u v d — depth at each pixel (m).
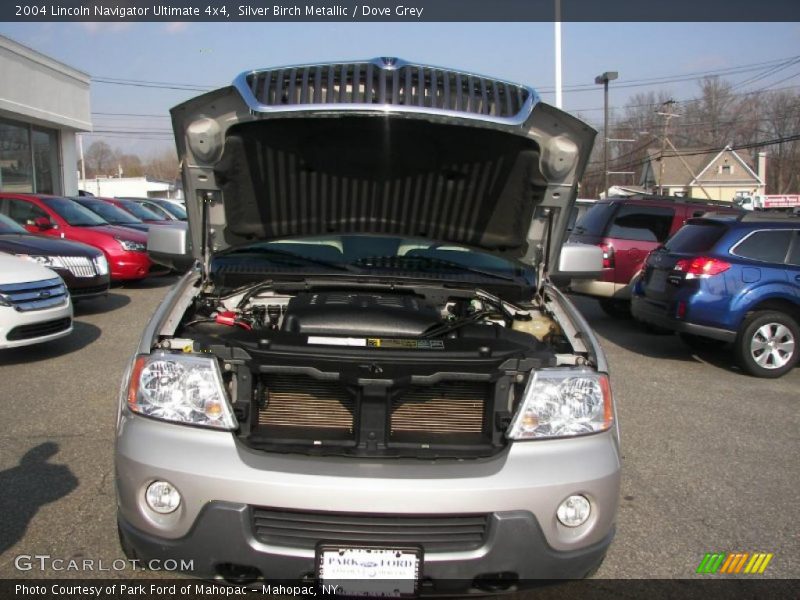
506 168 3.31
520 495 2.52
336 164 3.31
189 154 3.19
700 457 4.84
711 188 58.66
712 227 7.54
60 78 19.78
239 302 3.66
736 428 5.52
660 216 9.81
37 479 4.00
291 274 3.73
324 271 3.79
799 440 5.26
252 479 2.46
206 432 2.58
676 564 3.36
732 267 7.23
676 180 59.38
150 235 3.93
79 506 3.66
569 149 3.18
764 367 7.26
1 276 6.37
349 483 2.46
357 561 2.49
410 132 3.12
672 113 50.72
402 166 3.33
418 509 2.46
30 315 6.46
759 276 7.23
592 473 2.62
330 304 3.29
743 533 3.70
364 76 3.07
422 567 2.49
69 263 8.70
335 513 2.46
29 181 19.39
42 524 3.46
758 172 58.72
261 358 2.71
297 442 2.69
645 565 3.35
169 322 3.11
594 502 2.62
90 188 46.81
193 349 2.80
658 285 7.86
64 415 5.16
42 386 5.93
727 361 8.09
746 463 4.74
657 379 7.12
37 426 4.90
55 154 20.89
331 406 2.79
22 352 7.20
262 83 3.03
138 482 2.54
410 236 3.77
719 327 7.27
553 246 3.65
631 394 6.49
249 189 3.41
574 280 4.10
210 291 3.64
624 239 9.88
